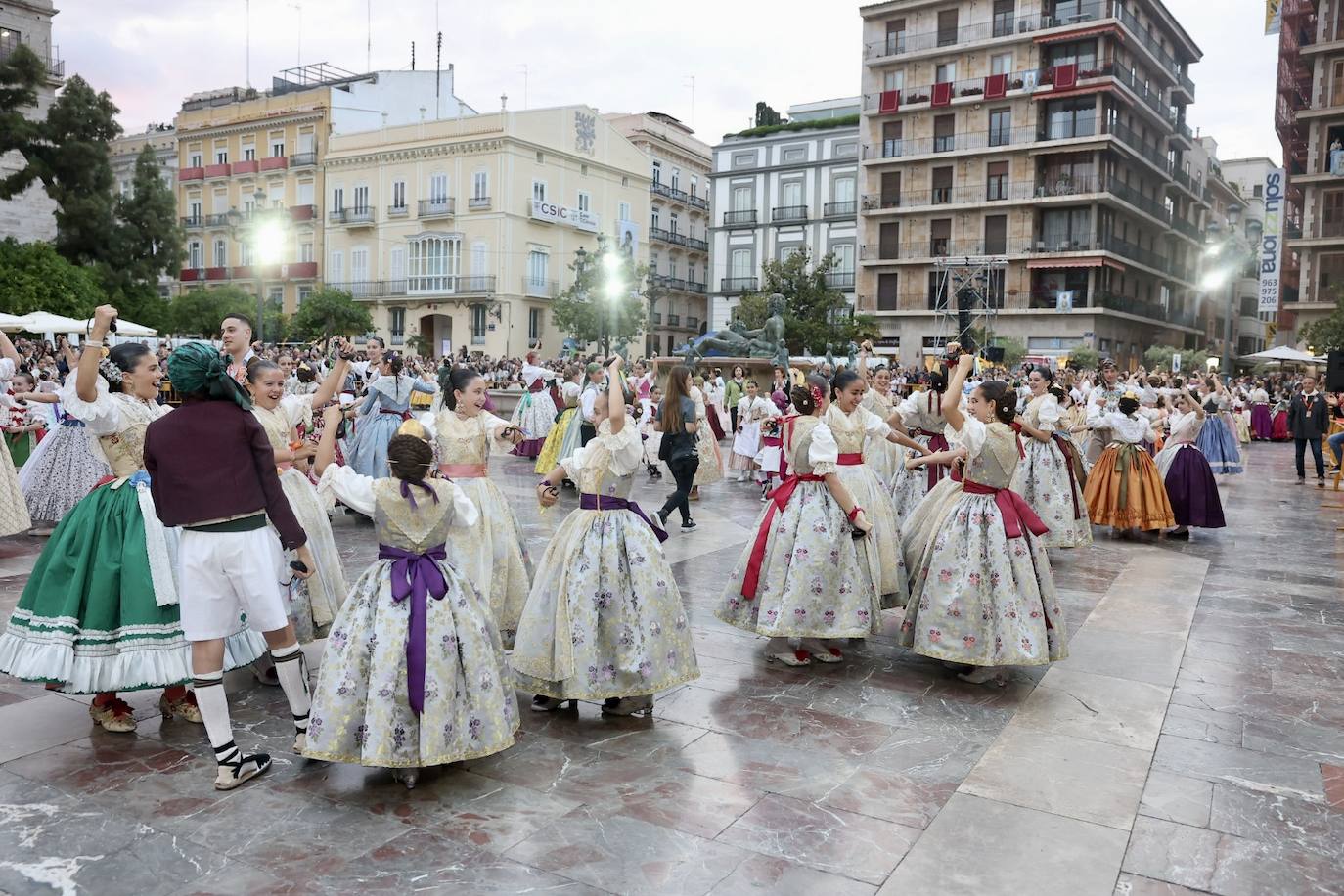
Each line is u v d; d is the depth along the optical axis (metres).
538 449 15.08
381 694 3.42
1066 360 35.47
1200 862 3.05
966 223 40.62
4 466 6.85
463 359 30.28
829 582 4.87
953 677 4.92
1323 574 7.59
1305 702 4.59
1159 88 44.47
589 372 11.18
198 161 49.44
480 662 3.61
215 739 3.49
